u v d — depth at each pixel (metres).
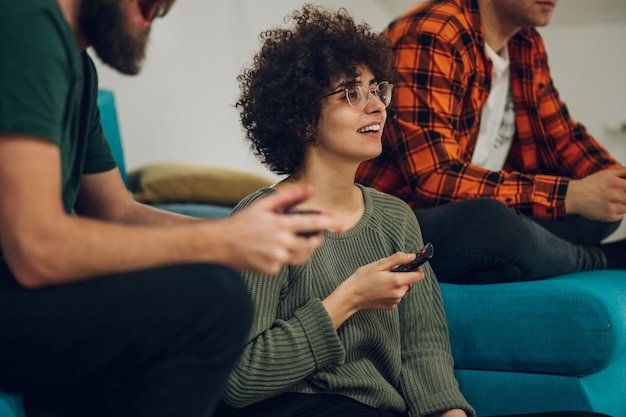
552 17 3.57
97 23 1.17
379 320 1.52
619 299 1.77
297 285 1.48
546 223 2.25
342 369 1.46
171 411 1.05
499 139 2.43
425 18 2.20
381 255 1.56
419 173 2.10
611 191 2.04
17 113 1.03
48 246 1.02
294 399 1.43
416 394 1.52
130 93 3.51
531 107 2.44
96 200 1.54
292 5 3.69
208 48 3.68
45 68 1.06
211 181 3.19
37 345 1.04
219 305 1.04
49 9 1.08
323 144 1.54
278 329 1.41
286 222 1.06
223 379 1.09
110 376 1.10
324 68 1.52
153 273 1.04
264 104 1.57
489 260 1.87
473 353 1.80
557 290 1.74
